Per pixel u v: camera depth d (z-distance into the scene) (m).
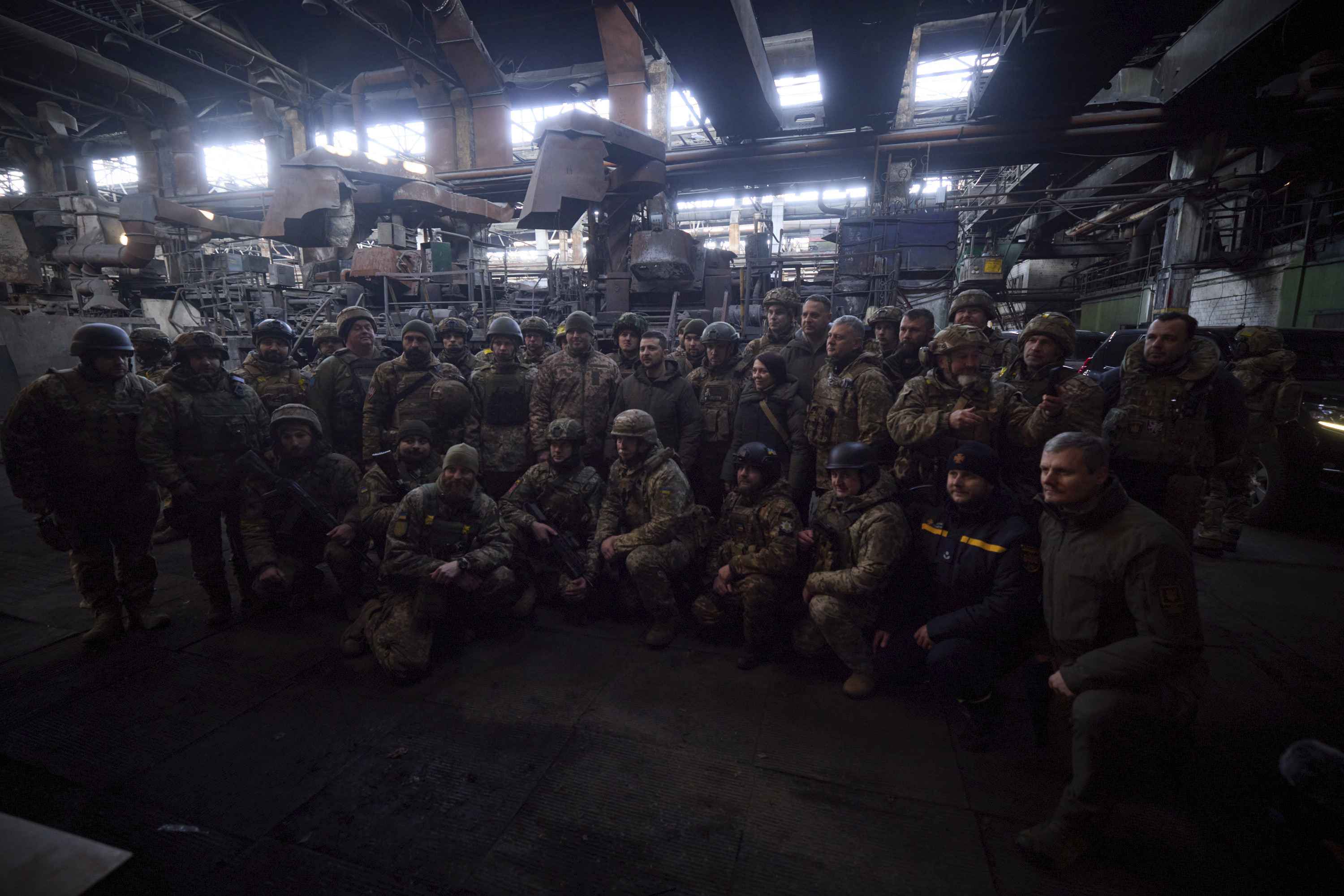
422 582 2.80
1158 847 1.83
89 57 14.30
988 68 11.88
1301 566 4.14
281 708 2.54
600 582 3.43
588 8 14.11
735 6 8.02
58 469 2.94
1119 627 1.88
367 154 9.03
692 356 4.10
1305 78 9.44
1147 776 2.12
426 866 1.76
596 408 3.99
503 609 3.50
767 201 22.47
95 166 22.50
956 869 1.75
